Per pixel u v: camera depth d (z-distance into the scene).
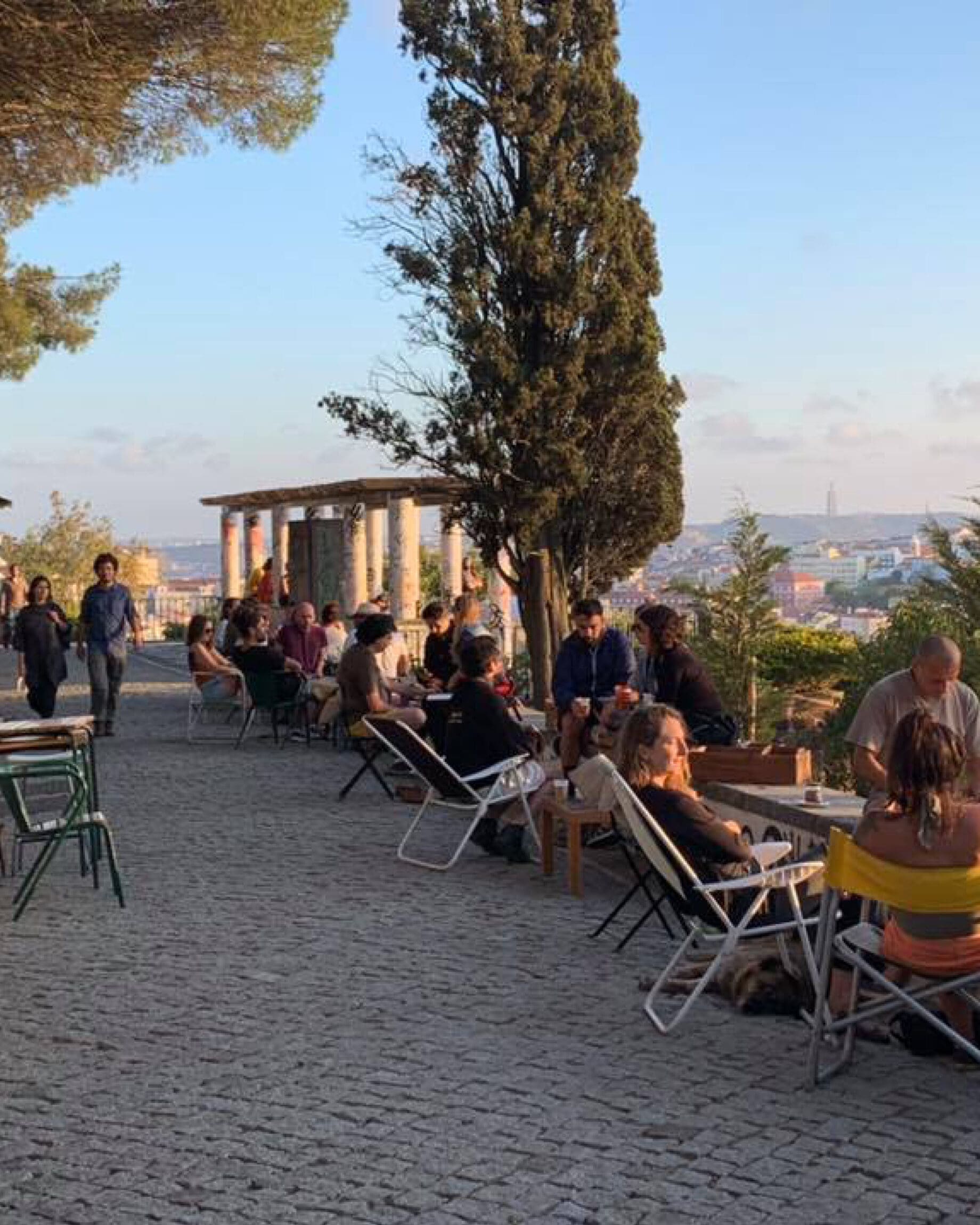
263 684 17.58
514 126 23.58
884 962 6.42
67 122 16.20
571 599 24.94
